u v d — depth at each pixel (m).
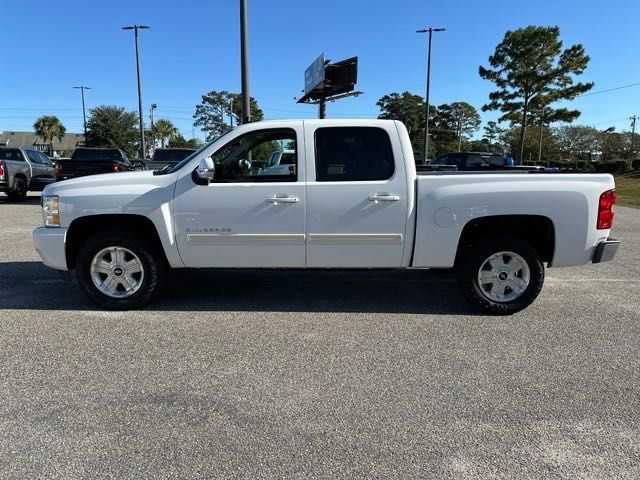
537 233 5.44
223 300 5.84
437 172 5.65
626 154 78.38
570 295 6.14
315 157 5.17
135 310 5.44
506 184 5.07
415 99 65.62
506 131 80.00
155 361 4.14
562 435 3.11
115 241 5.27
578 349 4.43
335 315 5.33
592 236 5.12
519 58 36.03
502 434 3.11
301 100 20.81
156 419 3.26
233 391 3.64
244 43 12.89
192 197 5.18
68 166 17.58
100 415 3.30
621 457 2.88
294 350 4.38
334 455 2.89
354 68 15.70
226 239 5.22
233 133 5.21
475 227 5.34
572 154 84.62
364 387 3.71
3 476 2.69
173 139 78.06
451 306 5.66
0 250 8.54
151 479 2.68
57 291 6.14
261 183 5.17
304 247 5.23
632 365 4.11
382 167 5.16
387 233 5.16
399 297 6.01
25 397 3.53
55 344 4.48
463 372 3.96
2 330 4.82
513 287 5.32
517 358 4.24
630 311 5.52
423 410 3.39
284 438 3.06
